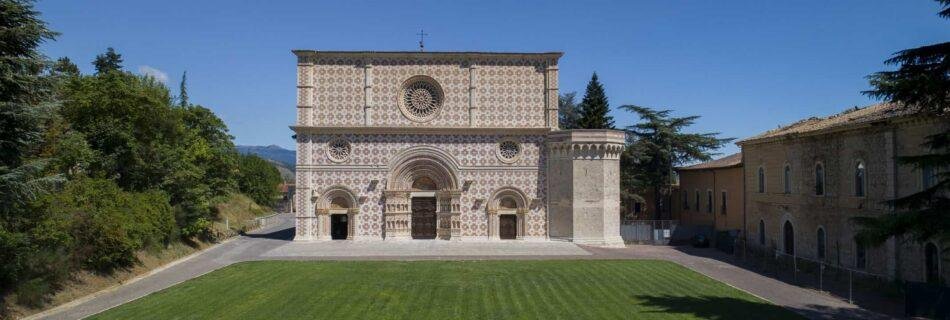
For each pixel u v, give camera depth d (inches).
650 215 3361.2
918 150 1380.4
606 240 2423.7
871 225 1032.2
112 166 1926.7
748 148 2303.2
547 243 2409.0
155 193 1935.3
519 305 1269.7
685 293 1405.0
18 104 1099.3
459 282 1537.9
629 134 3235.7
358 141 2469.2
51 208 1385.3
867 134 1567.4
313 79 2466.8
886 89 997.2
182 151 2235.5
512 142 2500.0
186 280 1584.6
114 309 1247.5
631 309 1230.9
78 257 1461.6
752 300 1332.4
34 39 1129.4
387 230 2459.4
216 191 2632.9
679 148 3164.4
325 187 2461.9
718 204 2642.7
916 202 996.6
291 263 1875.0
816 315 1198.3
